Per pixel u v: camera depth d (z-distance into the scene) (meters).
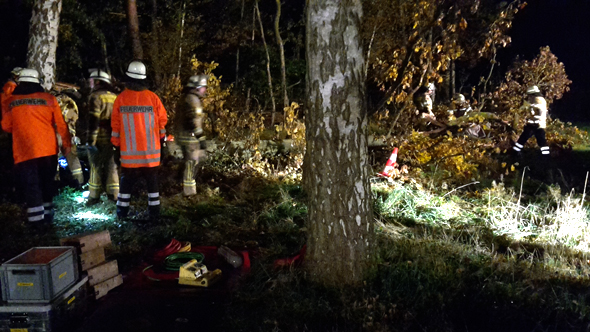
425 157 9.14
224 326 3.59
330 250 4.06
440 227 6.05
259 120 9.89
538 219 6.43
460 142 9.57
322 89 3.84
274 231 5.82
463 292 4.08
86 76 15.56
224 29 17.16
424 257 4.64
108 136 6.35
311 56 3.83
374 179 8.35
